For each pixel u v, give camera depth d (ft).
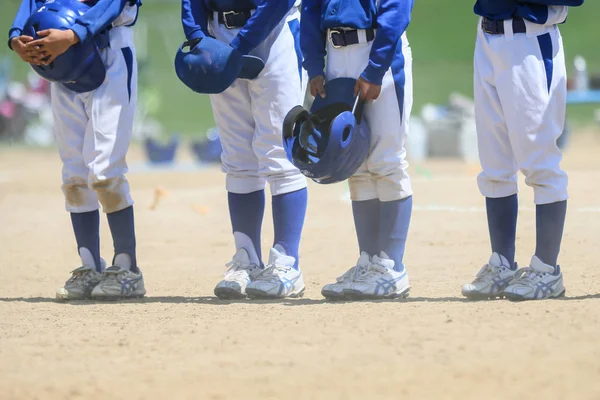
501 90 63.52
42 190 179.01
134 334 57.11
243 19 69.41
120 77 70.54
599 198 128.26
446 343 51.06
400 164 66.69
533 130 63.31
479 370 45.80
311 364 48.19
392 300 66.74
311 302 67.31
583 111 357.82
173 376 47.06
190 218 128.36
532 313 57.88
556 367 45.91
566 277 76.84
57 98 71.31
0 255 103.50
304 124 65.87
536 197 64.59
